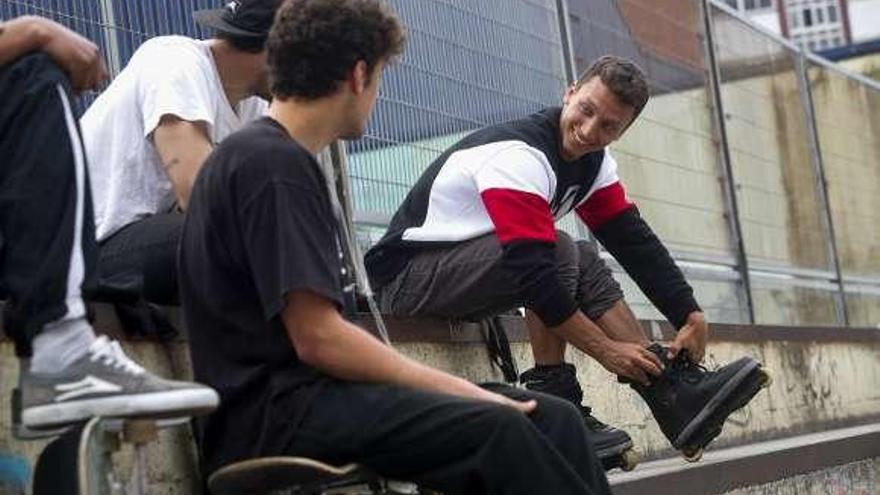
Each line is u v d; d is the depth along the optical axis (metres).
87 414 3.31
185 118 4.20
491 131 5.12
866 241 11.58
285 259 3.47
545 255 4.91
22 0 4.67
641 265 5.43
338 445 3.49
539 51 7.53
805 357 8.98
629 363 5.04
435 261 5.10
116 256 4.15
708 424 5.12
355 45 3.72
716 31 9.53
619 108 5.05
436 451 3.45
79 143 3.46
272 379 3.56
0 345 3.64
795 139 10.52
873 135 12.07
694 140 8.99
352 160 5.88
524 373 5.30
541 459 3.44
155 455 3.96
